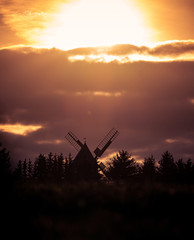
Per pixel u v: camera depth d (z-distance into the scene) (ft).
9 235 96.89
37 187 136.56
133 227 98.89
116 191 127.34
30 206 115.24
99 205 115.65
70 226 99.09
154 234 95.40
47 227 99.30
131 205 115.24
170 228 99.66
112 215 106.83
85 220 103.40
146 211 112.78
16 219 105.40
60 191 129.59
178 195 124.67
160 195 123.75
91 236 93.25
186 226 102.63
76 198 119.44
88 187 134.41
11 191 127.54
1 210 111.65
